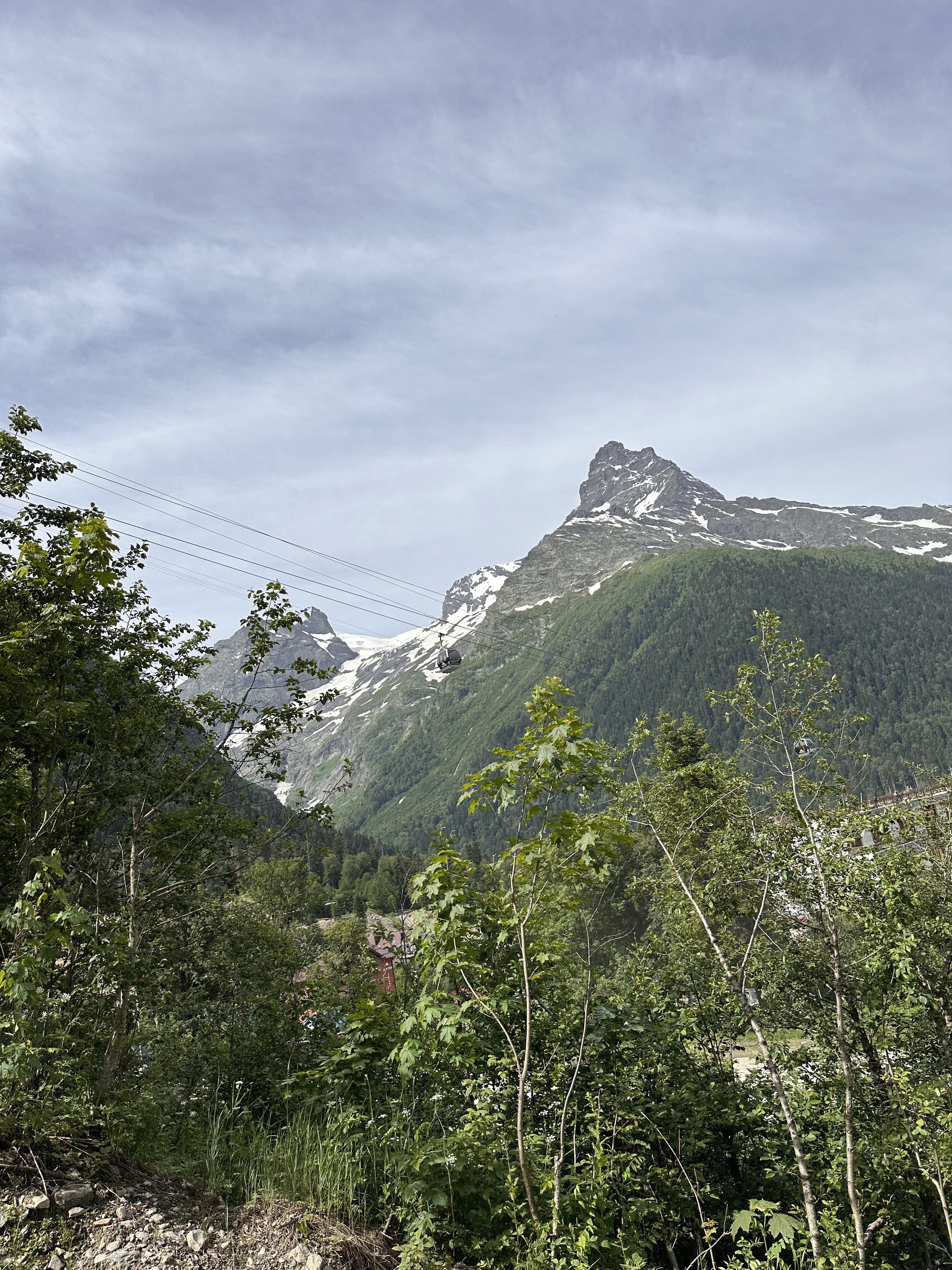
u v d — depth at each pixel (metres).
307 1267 5.87
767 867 10.17
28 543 9.44
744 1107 9.75
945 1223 8.89
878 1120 9.84
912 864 10.55
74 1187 6.13
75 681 11.20
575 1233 6.68
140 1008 10.34
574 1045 8.56
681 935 11.48
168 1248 5.78
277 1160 7.38
